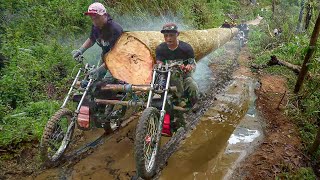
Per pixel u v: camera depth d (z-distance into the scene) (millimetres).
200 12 12133
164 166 4141
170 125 4281
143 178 3711
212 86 7117
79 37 7230
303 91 6625
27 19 6648
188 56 4531
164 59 4570
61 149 4043
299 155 4609
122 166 4078
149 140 3686
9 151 4172
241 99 6461
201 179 3939
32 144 4344
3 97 5023
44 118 4707
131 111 5293
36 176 3803
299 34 10625
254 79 7680
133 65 4660
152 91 4035
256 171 4141
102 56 4812
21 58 5645
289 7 18516
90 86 4117
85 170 3959
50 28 6855
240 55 10383
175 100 4469
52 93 5527
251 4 23484
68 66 6117
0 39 6043
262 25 16094
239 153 4555
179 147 4625
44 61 5859
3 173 3812
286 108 6078
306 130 5406
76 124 4332
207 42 7406
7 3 6602
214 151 4578
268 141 4906
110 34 4566
